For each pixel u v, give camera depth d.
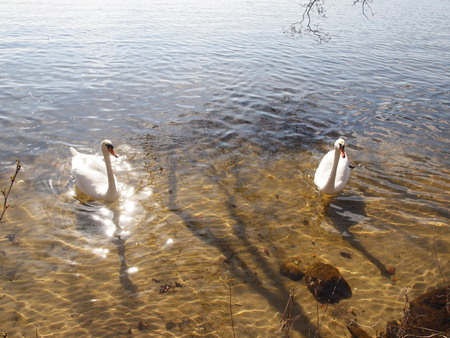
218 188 4.72
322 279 3.38
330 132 6.15
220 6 17.98
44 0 16.97
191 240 3.92
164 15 15.06
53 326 3.03
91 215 4.23
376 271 3.62
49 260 3.62
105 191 4.41
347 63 9.85
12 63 8.57
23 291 3.30
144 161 5.19
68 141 5.57
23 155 5.18
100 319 3.10
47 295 3.28
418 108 7.16
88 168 4.70
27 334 2.97
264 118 6.52
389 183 4.91
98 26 12.49
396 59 10.40
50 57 9.10
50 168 4.96
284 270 3.57
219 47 10.71
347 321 3.14
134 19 13.95
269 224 4.18
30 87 7.34
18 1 16.31
